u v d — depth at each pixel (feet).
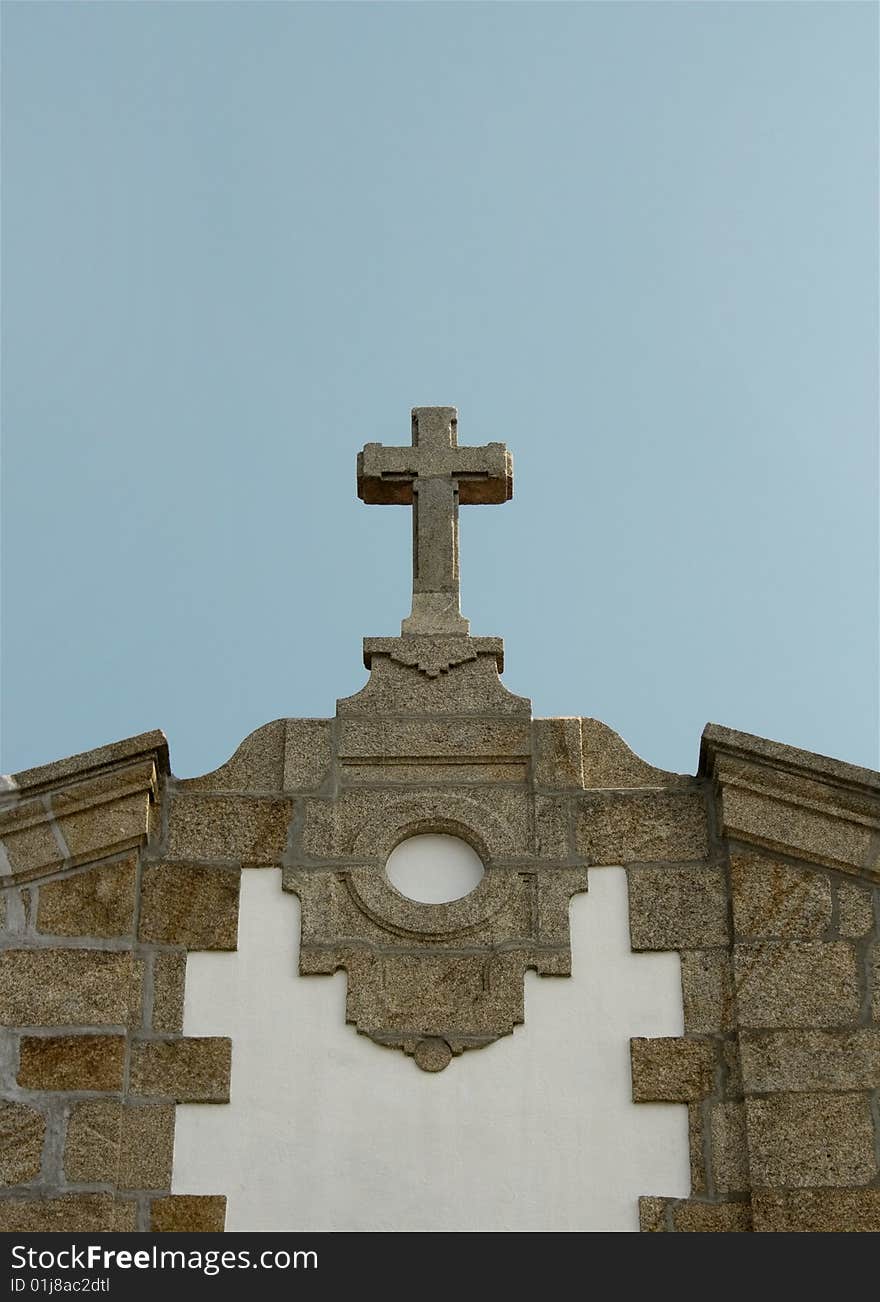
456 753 46.62
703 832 45.62
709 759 46.09
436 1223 41.83
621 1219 41.86
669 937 44.39
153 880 45.03
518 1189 42.14
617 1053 43.34
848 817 45.19
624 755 46.73
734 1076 43.01
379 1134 42.63
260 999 43.88
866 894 44.60
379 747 46.70
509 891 45.01
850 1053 42.88
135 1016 43.60
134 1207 41.86
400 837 45.83
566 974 44.04
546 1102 42.91
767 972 43.78
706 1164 42.27
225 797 46.11
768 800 45.50
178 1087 42.93
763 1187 41.70
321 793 46.21
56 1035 43.09
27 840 45.03
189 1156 42.37
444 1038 43.47
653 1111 42.83
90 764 45.62
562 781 46.26
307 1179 42.22
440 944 44.52
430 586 49.01
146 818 45.50
